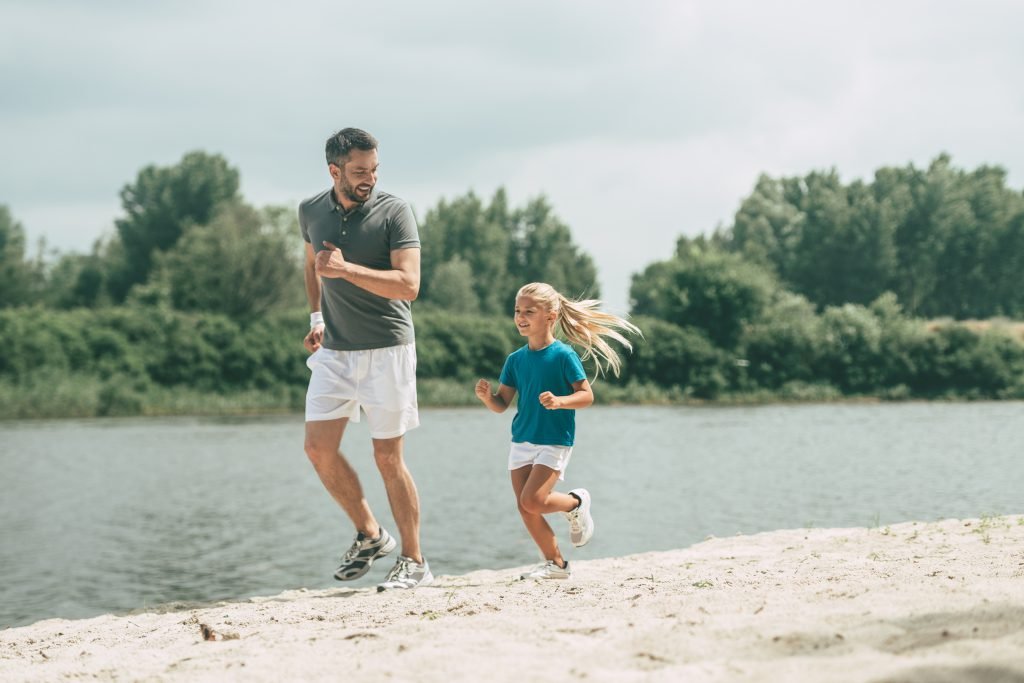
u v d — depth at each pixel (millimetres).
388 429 6156
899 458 28969
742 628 3391
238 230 76562
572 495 5973
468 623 4008
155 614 5945
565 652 3316
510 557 15453
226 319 61719
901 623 3311
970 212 101000
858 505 19812
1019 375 65000
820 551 7062
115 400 53719
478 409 58344
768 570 5801
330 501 22812
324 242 5945
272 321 63188
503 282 113562
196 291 71875
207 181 101625
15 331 54781
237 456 32750
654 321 68312
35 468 29609
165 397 55625
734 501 21078
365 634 4023
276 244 73562
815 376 66062
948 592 3879
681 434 39062
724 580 5363
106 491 24703
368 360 6121
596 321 6129
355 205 6117
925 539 7148
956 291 100938
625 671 3027
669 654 3188
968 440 34719
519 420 5906
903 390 64125
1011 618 3215
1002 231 100375
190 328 59594
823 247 99250
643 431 40750
